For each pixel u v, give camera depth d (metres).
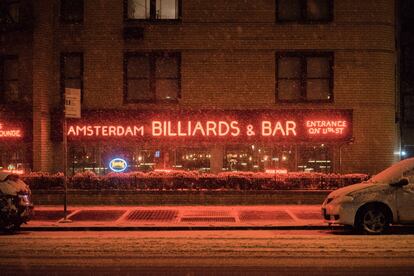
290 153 25.59
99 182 23.00
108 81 25.61
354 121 25.25
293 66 25.44
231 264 11.02
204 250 12.76
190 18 25.50
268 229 16.73
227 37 25.45
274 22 25.39
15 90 25.97
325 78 25.38
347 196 15.10
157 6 25.67
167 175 22.98
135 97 25.66
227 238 14.77
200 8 25.50
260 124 25.20
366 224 15.02
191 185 22.83
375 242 13.70
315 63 25.44
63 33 25.75
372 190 15.02
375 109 25.20
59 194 22.67
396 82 27.89
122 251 12.71
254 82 25.36
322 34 25.31
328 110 25.17
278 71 25.44
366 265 10.81
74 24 25.73
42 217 19.02
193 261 11.38
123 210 20.72
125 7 25.66
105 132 25.44
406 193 14.98
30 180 23.19
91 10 25.67
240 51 25.42
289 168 25.55
